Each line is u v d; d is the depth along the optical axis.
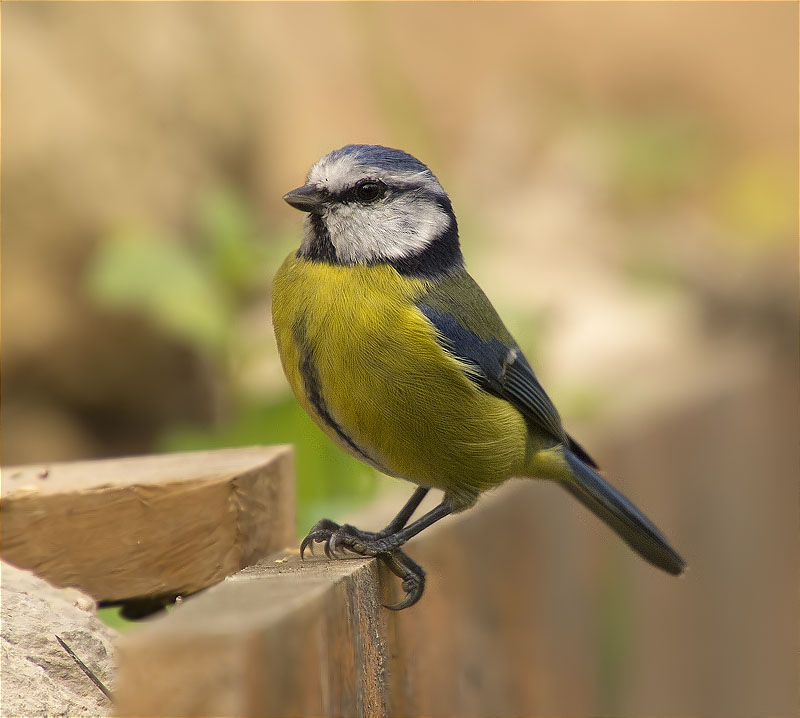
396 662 5.70
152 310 10.99
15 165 11.72
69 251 11.99
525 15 25.36
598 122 21.44
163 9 13.13
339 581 4.44
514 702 7.58
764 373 12.34
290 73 19.59
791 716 12.31
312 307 6.30
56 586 6.55
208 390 12.74
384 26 15.17
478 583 7.17
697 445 10.90
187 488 6.57
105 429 12.58
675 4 26.41
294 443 9.05
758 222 21.55
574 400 11.00
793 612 12.57
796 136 25.55
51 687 5.12
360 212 6.49
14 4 12.26
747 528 11.73
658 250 17.06
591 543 8.95
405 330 6.23
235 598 4.01
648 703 9.75
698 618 10.61
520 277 16.27
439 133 22.41
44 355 11.98
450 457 6.44
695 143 20.89
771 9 26.92
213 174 13.30
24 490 6.58
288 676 3.73
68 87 12.18
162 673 3.51
